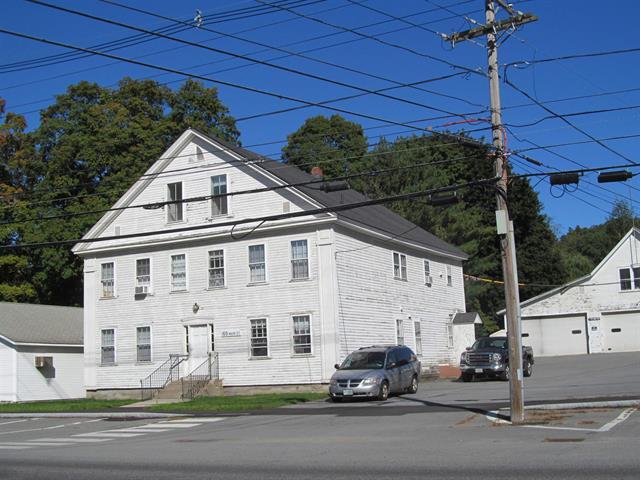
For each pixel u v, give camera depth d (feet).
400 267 126.21
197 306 115.03
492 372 110.73
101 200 170.19
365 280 114.21
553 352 170.30
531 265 208.44
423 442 50.01
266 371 108.68
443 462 40.34
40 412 98.63
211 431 66.39
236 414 81.92
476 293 196.95
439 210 199.62
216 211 115.34
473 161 211.00
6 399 128.47
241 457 46.68
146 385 117.29
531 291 209.26
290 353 107.24
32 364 132.77
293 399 94.38
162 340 117.39
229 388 111.04
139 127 179.01
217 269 114.52
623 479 32.71
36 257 176.96
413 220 196.03
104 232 124.26
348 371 89.92
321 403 89.51
